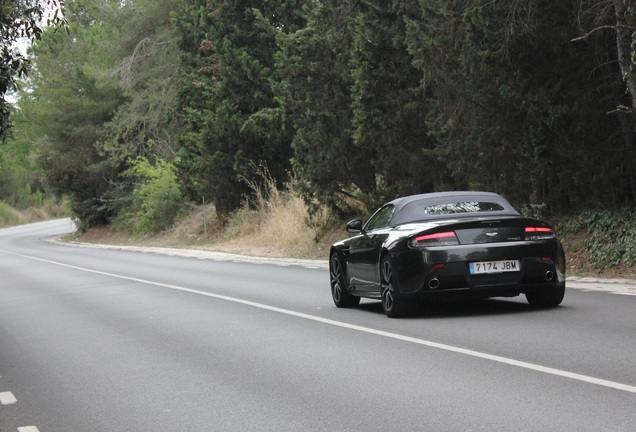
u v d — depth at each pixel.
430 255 14.53
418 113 28.28
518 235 14.73
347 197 36.62
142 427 8.59
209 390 10.15
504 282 14.57
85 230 78.56
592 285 19.06
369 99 28.80
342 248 17.52
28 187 153.38
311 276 26.08
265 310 17.78
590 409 8.19
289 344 13.19
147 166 64.25
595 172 22.31
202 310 18.41
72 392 10.53
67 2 18.03
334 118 33.12
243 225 46.62
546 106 21.86
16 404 10.02
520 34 21.20
